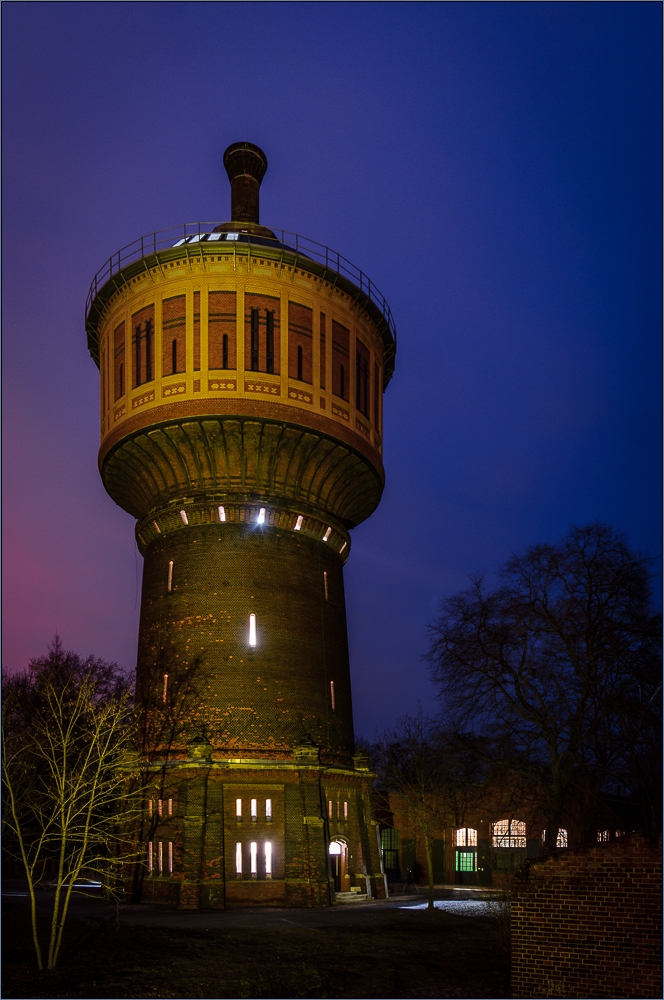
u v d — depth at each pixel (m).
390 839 61.31
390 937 28.88
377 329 47.88
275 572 41.72
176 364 41.03
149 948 25.42
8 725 32.19
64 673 51.22
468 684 34.97
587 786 33.69
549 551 34.38
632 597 33.00
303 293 42.91
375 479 46.16
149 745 39.31
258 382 40.56
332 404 42.78
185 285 41.78
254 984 22.33
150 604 42.97
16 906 32.72
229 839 37.12
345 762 42.84
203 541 41.53
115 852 37.38
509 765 33.84
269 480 42.22
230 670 39.69
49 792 27.55
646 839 17.48
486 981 22.66
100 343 46.62
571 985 17.62
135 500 45.84
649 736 31.02
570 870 18.09
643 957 17.11
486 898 36.28
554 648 33.78
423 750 49.66
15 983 20.88
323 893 36.94
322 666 42.50
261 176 51.16
